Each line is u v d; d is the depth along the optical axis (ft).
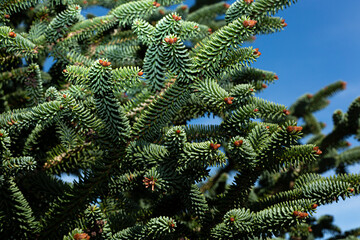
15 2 2.90
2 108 3.08
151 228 2.39
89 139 2.60
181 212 2.62
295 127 2.45
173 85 2.52
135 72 2.50
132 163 2.51
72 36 3.00
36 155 2.77
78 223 2.49
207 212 2.51
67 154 2.75
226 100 2.52
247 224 2.38
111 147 2.51
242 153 2.44
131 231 2.44
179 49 2.43
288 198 2.54
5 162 2.49
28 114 2.56
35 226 2.46
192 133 2.69
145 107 2.60
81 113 2.52
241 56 2.52
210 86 2.53
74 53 2.99
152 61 2.48
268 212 2.39
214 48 2.46
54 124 2.79
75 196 2.44
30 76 2.77
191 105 2.83
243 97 2.65
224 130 2.69
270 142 2.48
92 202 2.48
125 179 2.61
